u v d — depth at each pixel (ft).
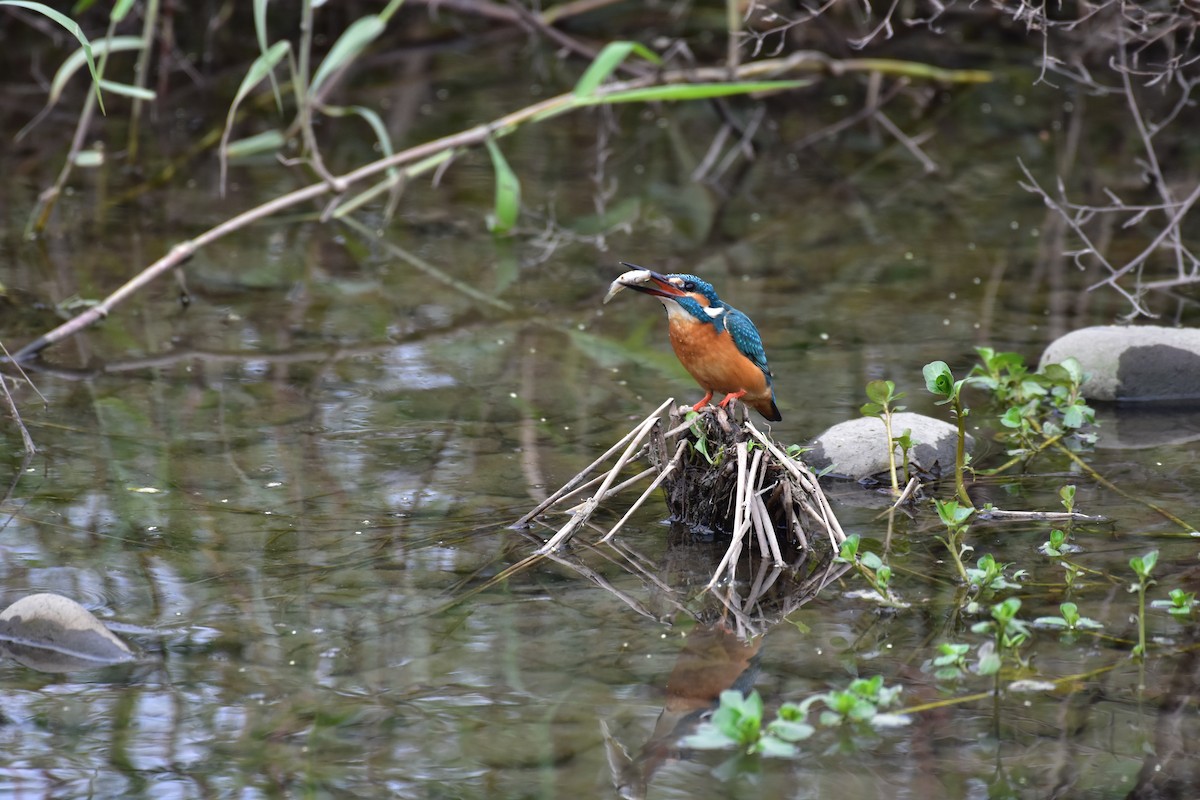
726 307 28.81
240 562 26.55
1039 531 28.30
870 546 27.78
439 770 19.44
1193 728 20.33
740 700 19.94
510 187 49.29
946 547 27.63
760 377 28.45
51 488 30.01
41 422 34.27
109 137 65.31
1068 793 18.70
